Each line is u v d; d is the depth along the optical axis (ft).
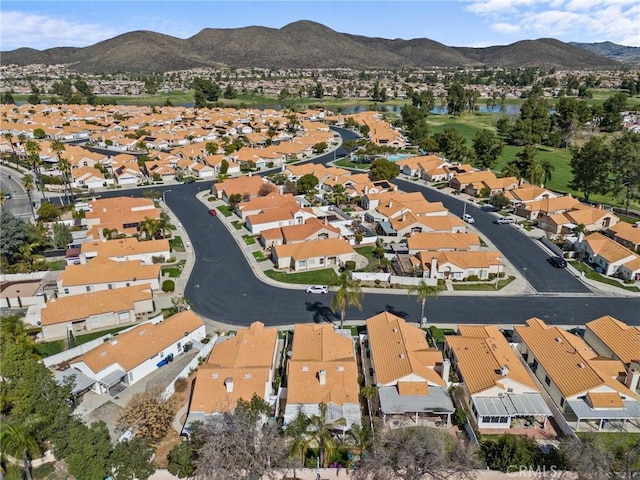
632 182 432.25
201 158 631.56
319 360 195.52
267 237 350.02
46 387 171.94
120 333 232.32
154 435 167.63
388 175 531.50
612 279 309.63
